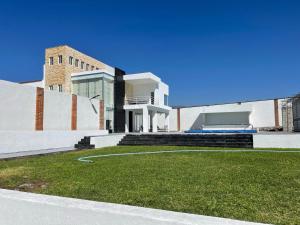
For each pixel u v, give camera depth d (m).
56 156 11.75
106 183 5.93
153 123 29.14
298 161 8.83
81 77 25.77
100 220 3.58
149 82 28.62
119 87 27.14
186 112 36.81
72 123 16.84
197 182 5.90
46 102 14.91
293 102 27.22
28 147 13.52
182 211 4.05
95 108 19.31
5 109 12.45
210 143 14.99
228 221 3.17
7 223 4.13
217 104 35.19
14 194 4.48
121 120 26.84
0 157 10.71
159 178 6.36
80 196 4.94
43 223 3.94
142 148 14.12
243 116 33.81
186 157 10.16
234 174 6.73
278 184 5.64
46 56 27.20
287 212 3.94
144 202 4.50
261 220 3.64
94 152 12.84
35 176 6.96
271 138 13.80
